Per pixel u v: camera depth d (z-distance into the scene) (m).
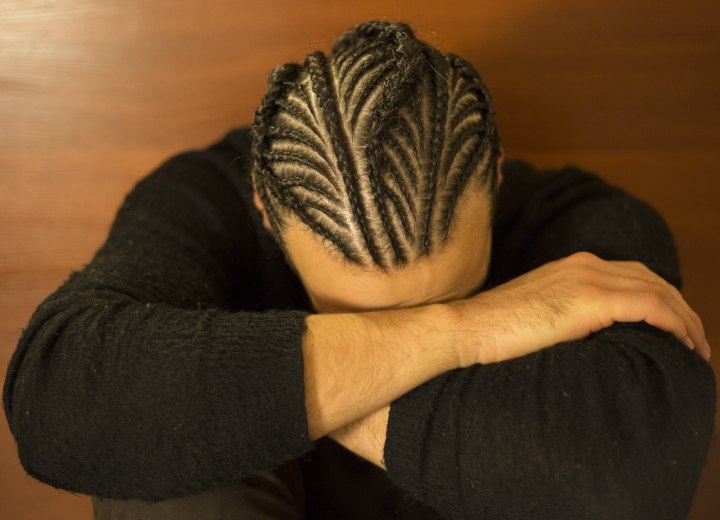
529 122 1.18
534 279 0.69
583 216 0.81
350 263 0.62
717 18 1.14
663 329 0.66
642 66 1.16
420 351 0.63
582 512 0.58
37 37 1.15
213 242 0.83
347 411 0.62
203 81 1.17
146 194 0.85
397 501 0.85
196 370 0.60
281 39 1.16
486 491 0.59
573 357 0.61
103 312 0.65
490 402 0.60
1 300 1.20
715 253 1.19
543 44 1.15
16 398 0.64
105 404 0.60
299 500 0.87
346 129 0.60
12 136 1.18
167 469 0.60
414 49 0.64
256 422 0.60
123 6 1.15
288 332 0.62
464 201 0.63
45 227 1.20
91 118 1.18
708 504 1.13
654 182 1.18
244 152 0.90
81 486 0.63
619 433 0.58
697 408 0.61
